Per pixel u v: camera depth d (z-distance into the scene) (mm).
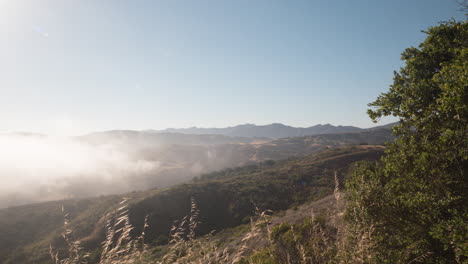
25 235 66062
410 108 7195
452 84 5434
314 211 11008
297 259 4602
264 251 4418
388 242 5574
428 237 5660
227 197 77438
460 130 5379
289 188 75188
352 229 4680
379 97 8430
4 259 40719
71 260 3100
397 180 7051
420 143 6844
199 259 3504
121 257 3287
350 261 4059
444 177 6062
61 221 75000
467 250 4477
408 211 6246
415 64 8531
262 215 4312
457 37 7637
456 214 5352
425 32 8625
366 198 6289
